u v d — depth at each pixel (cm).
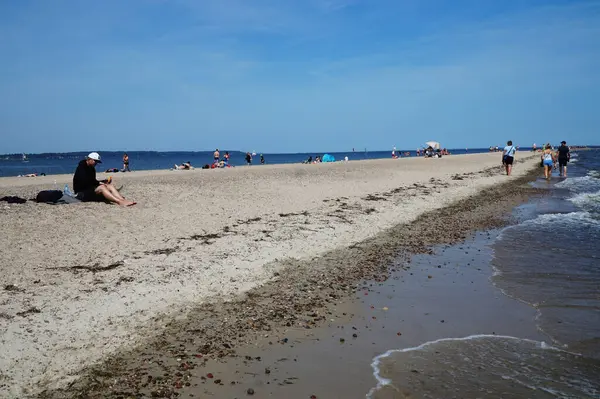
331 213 1523
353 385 477
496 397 449
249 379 489
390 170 3581
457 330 626
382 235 1258
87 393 453
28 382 465
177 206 1443
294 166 4191
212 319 647
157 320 631
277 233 1188
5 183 2278
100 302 670
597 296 750
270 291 775
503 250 1099
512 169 4338
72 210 1262
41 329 573
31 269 789
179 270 838
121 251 933
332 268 927
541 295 761
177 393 457
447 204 1898
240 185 2083
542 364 521
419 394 457
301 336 604
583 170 4628
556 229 1367
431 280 862
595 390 461
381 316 680
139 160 14675
